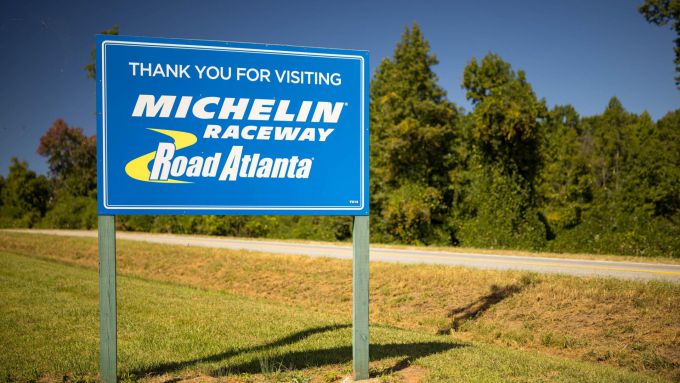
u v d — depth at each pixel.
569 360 8.04
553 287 11.79
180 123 5.97
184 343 7.91
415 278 14.72
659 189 45.22
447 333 11.02
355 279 6.18
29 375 6.11
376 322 12.26
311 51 6.34
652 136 60.38
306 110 6.33
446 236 41.97
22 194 74.75
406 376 6.23
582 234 35.75
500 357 7.40
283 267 18.92
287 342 8.17
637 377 6.64
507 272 13.70
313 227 50.69
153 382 5.92
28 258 24.47
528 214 38.88
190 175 5.99
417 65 44.81
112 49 5.79
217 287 18.42
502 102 39.78
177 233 51.16
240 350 7.54
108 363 5.57
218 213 6.07
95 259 25.72
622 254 31.72
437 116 43.78
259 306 12.27
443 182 44.94
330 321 10.28
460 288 13.40
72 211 67.00
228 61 6.11
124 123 5.80
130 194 5.79
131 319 9.89
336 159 6.41
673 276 13.56
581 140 80.38
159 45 5.90
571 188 52.94
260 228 50.84
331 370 6.48
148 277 20.66
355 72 6.48
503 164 39.78
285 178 6.27
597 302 10.62
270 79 6.23
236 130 6.13
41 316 10.00
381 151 46.31
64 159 82.31
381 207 45.38
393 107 45.28
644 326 9.37
